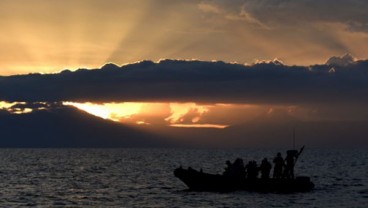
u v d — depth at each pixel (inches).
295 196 2228.1
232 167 2306.8
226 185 2273.6
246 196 2202.3
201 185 2299.5
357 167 4886.8
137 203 2116.1
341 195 2332.7
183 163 5944.9
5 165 5260.8
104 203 2128.4
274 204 2017.7
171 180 3253.0
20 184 2962.6
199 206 1985.7
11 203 2129.7
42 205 2078.0
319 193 2379.4
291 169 2288.4
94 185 2908.5
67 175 3737.7
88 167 4960.6
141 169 4596.5
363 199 2215.8
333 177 3464.6
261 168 2278.5
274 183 2252.7
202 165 5438.0
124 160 6998.0
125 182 3107.8
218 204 2017.7
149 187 2763.3
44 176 3629.4
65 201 2197.3
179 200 2150.6
